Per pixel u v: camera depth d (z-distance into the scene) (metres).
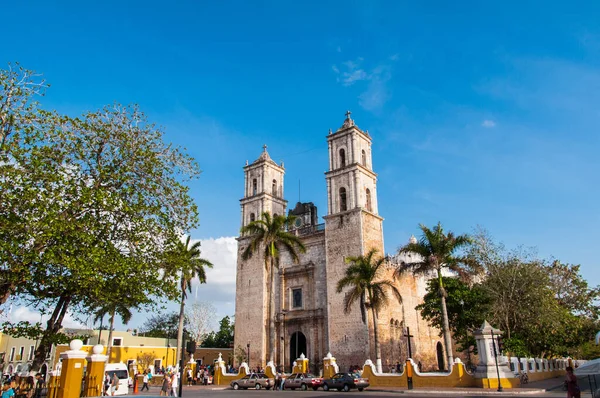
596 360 17.36
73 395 21.83
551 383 36.72
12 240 19.95
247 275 64.56
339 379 36.78
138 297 24.06
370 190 60.88
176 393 31.28
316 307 57.50
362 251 54.88
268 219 49.19
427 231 39.94
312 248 60.56
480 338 33.28
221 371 50.41
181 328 53.47
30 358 64.56
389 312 56.38
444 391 30.70
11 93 20.64
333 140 62.69
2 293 21.16
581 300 51.28
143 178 25.00
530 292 44.16
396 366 50.09
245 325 62.22
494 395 27.62
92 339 65.19
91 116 24.11
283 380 41.41
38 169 20.98
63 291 22.92
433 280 54.12
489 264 47.53
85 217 22.05
